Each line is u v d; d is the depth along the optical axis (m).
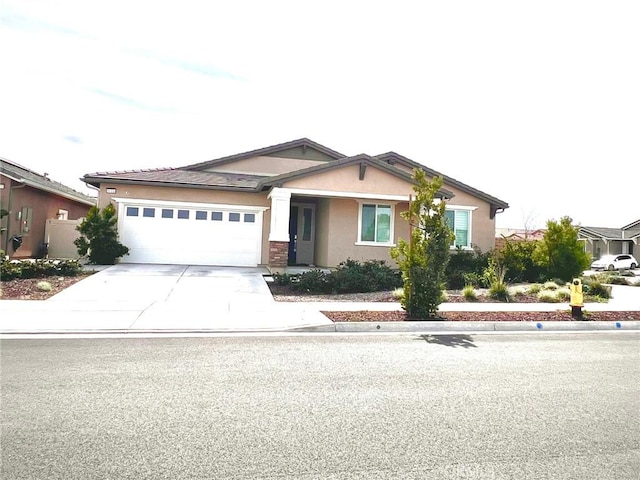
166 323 8.88
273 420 4.30
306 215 21.25
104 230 17.17
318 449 3.70
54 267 14.34
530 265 18.05
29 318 8.88
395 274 15.59
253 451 3.64
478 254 18.64
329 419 4.36
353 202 18.66
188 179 19.23
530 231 55.09
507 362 6.74
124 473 3.24
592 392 5.35
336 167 16.97
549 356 7.19
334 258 18.42
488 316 10.45
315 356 6.83
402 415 4.50
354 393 5.14
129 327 8.47
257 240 18.97
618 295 15.51
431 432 4.09
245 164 22.28
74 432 3.92
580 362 6.83
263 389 5.20
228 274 15.97
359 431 4.09
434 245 10.09
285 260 16.50
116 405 4.59
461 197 20.78
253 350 7.13
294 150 22.61
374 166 17.28
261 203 19.06
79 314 9.38
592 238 45.44
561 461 3.58
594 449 3.81
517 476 3.32
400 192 17.50
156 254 18.38
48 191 22.81
